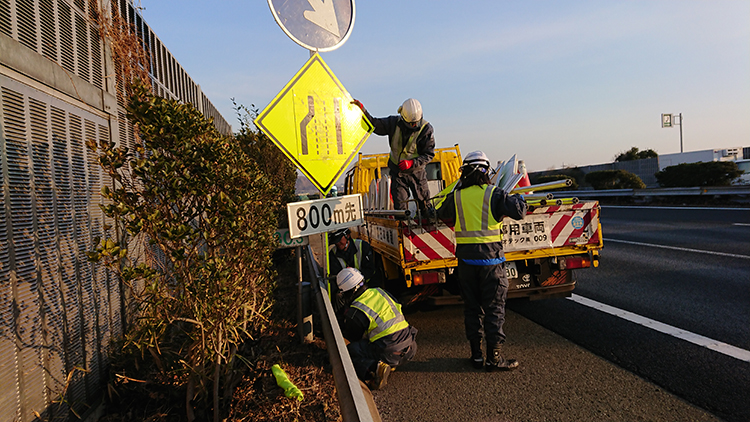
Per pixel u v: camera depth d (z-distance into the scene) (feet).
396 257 15.58
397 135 16.93
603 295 18.84
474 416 9.87
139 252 12.59
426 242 14.65
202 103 28.27
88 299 9.61
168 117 7.42
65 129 9.15
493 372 12.17
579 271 24.11
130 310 11.79
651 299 17.62
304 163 12.26
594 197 77.25
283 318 16.47
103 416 9.68
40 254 7.91
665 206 57.16
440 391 11.28
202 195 7.66
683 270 22.27
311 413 9.54
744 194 50.16
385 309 12.29
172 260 7.89
